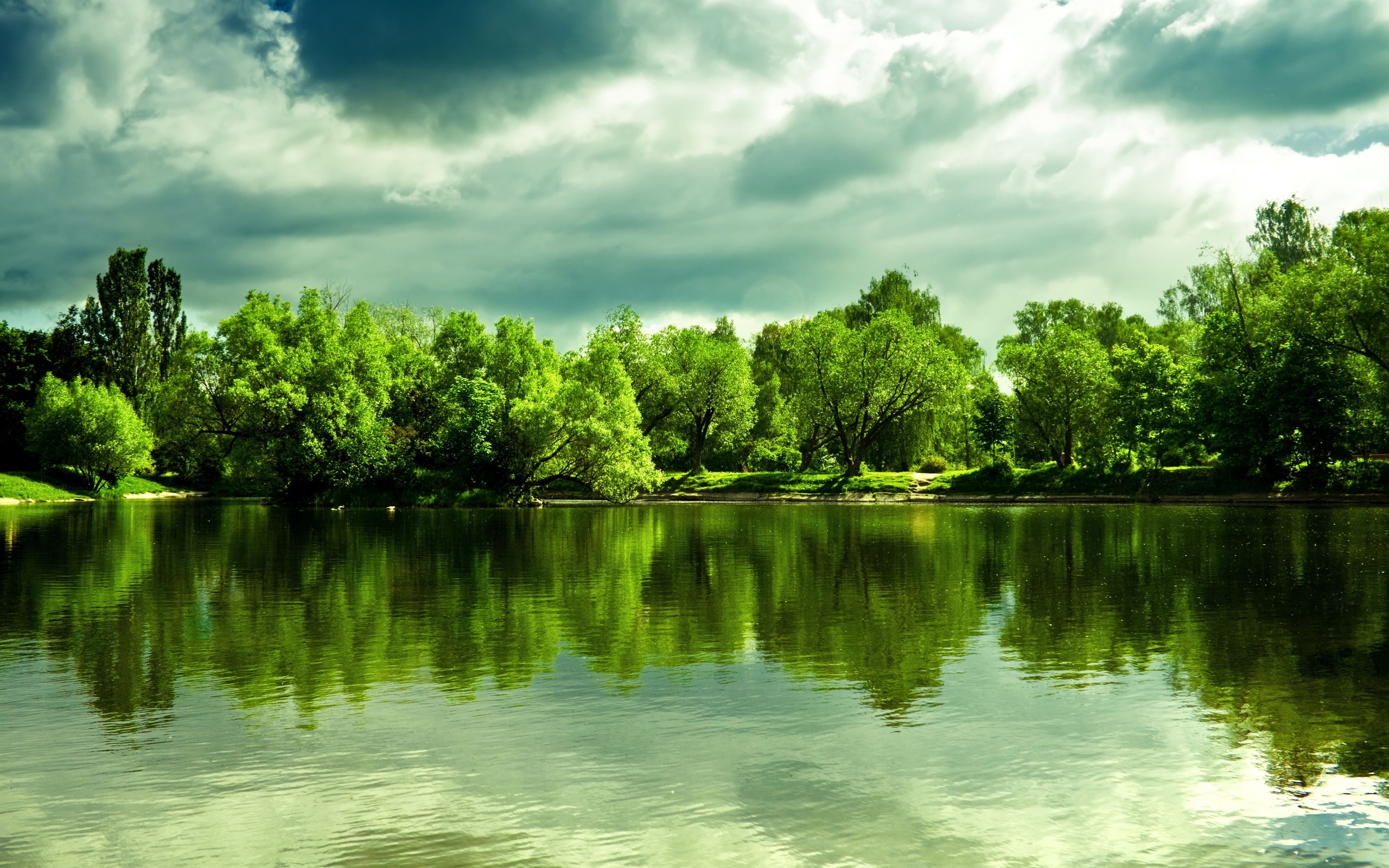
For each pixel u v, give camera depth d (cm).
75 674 1155
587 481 6234
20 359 8719
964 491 6944
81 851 657
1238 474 6088
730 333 10756
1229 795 753
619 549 2772
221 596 1791
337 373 5462
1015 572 2152
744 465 9438
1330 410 5516
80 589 1894
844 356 7469
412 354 6388
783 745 874
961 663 1202
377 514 4881
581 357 7025
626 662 1210
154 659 1234
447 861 639
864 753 850
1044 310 10019
